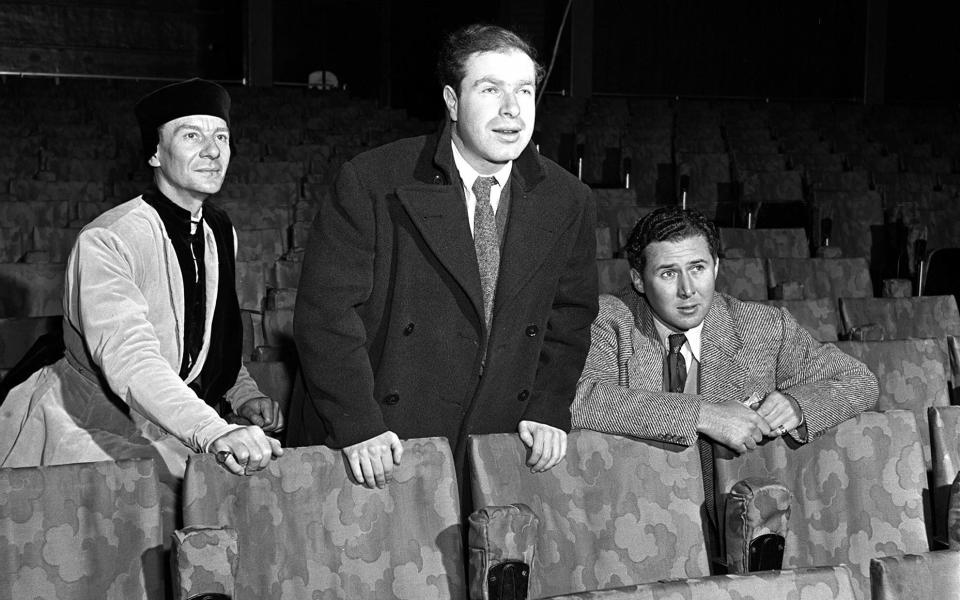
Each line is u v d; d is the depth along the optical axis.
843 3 14.50
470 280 1.86
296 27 14.82
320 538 1.68
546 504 1.83
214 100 2.12
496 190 1.93
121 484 1.61
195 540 1.39
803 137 9.90
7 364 2.72
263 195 6.63
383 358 1.88
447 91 1.86
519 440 1.83
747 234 5.45
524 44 1.82
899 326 3.75
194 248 2.17
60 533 1.56
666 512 1.89
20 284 3.57
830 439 2.03
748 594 1.27
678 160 8.40
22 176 7.05
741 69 14.38
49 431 2.07
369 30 15.00
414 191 1.83
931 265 5.57
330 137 9.60
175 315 2.10
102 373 1.99
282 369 2.54
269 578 1.63
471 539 1.52
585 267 2.00
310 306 1.82
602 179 9.25
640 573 1.86
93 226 2.05
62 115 9.59
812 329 3.64
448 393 1.91
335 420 1.75
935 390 2.96
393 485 1.73
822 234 6.63
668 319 2.19
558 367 1.98
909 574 1.29
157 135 2.10
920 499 2.01
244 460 1.63
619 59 14.05
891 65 14.65
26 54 13.81
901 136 10.41
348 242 1.83
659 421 1.97
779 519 1.71
